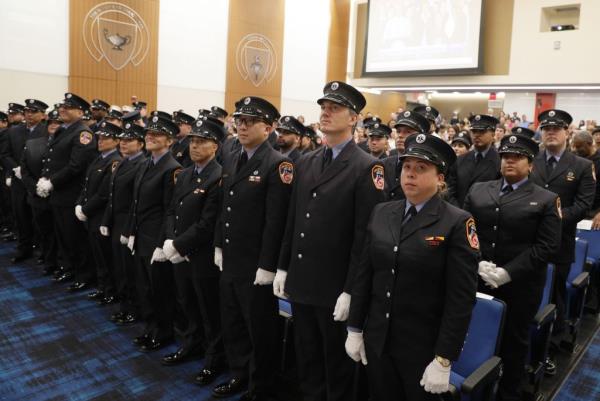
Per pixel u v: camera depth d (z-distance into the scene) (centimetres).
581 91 1269
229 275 265
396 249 182
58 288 442
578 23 1241
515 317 261
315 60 1530
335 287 219
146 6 1126
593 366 324
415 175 181
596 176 441
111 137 406
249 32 1339
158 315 332
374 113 1664
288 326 286
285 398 271
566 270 333
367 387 247
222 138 308
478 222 272
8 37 942
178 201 302
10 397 270
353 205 218
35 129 555
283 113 1462
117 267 372
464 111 1659
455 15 1338
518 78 1279
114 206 367
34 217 473
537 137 726
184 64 1212
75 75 1030
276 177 254
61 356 318
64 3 1003
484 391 201
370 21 1510
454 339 170
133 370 303
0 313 382
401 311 181
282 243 243
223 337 280
